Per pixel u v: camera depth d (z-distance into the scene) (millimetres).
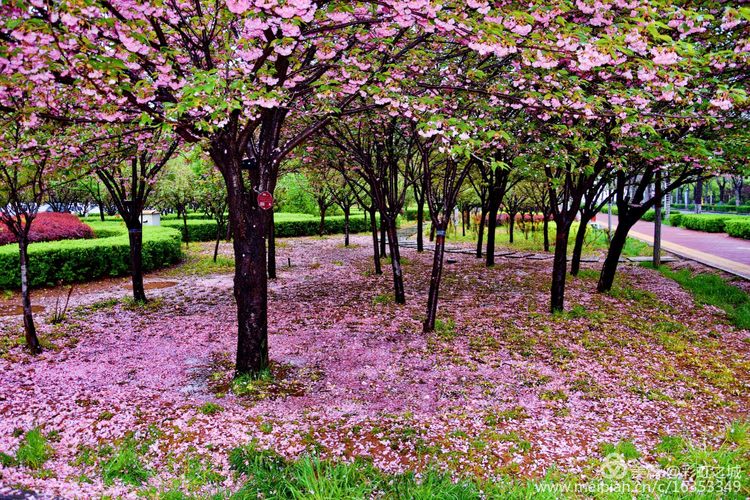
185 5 4723
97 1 3662
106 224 22172
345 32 5031
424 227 30266
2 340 7227
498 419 4832
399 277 9922
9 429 4383
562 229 8773
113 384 5656
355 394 5453
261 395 5367
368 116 7914
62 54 3650
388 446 4238
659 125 6441
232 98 4238
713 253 16797
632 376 5980
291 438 4332
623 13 5016
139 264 9906
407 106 5082
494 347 7047
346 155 9836
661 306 9617
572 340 7391
